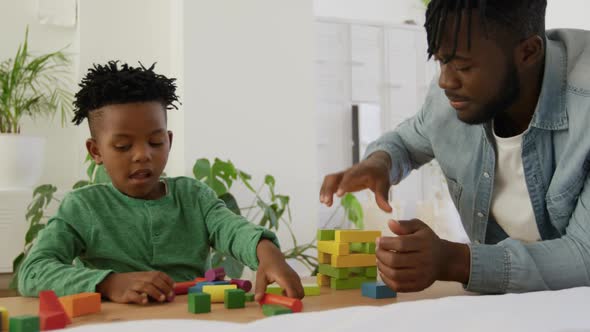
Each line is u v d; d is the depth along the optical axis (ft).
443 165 3.39
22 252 7.41
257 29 8.66
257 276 2.58
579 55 2.83
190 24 8.27
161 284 2.34
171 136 3.46
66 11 8.41
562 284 2.37
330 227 9.87
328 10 11.07
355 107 10.11
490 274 2.33
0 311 1.65
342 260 2.71
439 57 2.50
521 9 2.44
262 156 8.67
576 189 2.73
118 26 8.46
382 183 3.12
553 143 2.88
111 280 2.41
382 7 11.47
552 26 8.58
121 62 8.46
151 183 3.24
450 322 1.18
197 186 3.60
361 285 2.56
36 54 8.35
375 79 10.27
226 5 8.47
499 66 2.49
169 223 3.33
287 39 8.85
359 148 10.07
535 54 2.60
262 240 2.93
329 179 3.09
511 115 2.98
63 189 8.39
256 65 8.65
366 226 9.58
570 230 2.60
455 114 3.25
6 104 7.70
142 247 3.24
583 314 1.26
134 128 3.10
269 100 8.72
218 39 8.42
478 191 3.24
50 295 1.78
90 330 1.22
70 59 8.51
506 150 3.07
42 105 8.29
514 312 1.27
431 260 2.27
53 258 2.87
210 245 3.50
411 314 1.24
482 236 3.37
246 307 2.16
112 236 3.21
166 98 3.30
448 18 2.42
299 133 8.91
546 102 2.78
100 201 3.28
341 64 10.03
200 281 2.72
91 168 7.32
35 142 7.75
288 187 8.82
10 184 7.66
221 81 8.44
